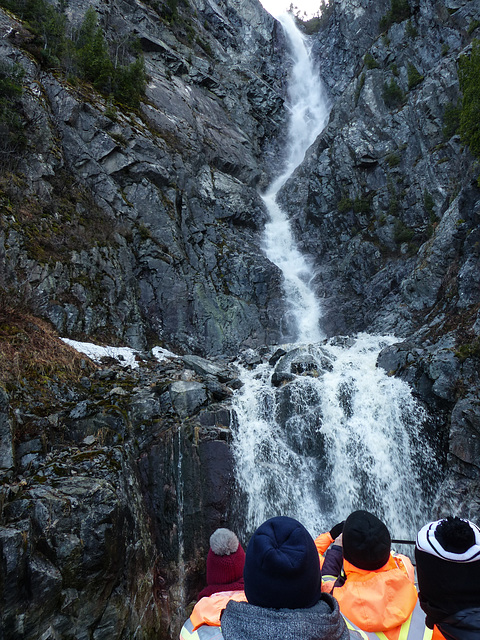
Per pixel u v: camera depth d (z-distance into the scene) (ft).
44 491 23.93
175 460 34.14
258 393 40.50
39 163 55.42
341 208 84.33
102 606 23.36
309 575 6.34
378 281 70.49
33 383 32.71
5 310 38.17
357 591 8.95
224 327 64.49
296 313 73.87
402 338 53.21
